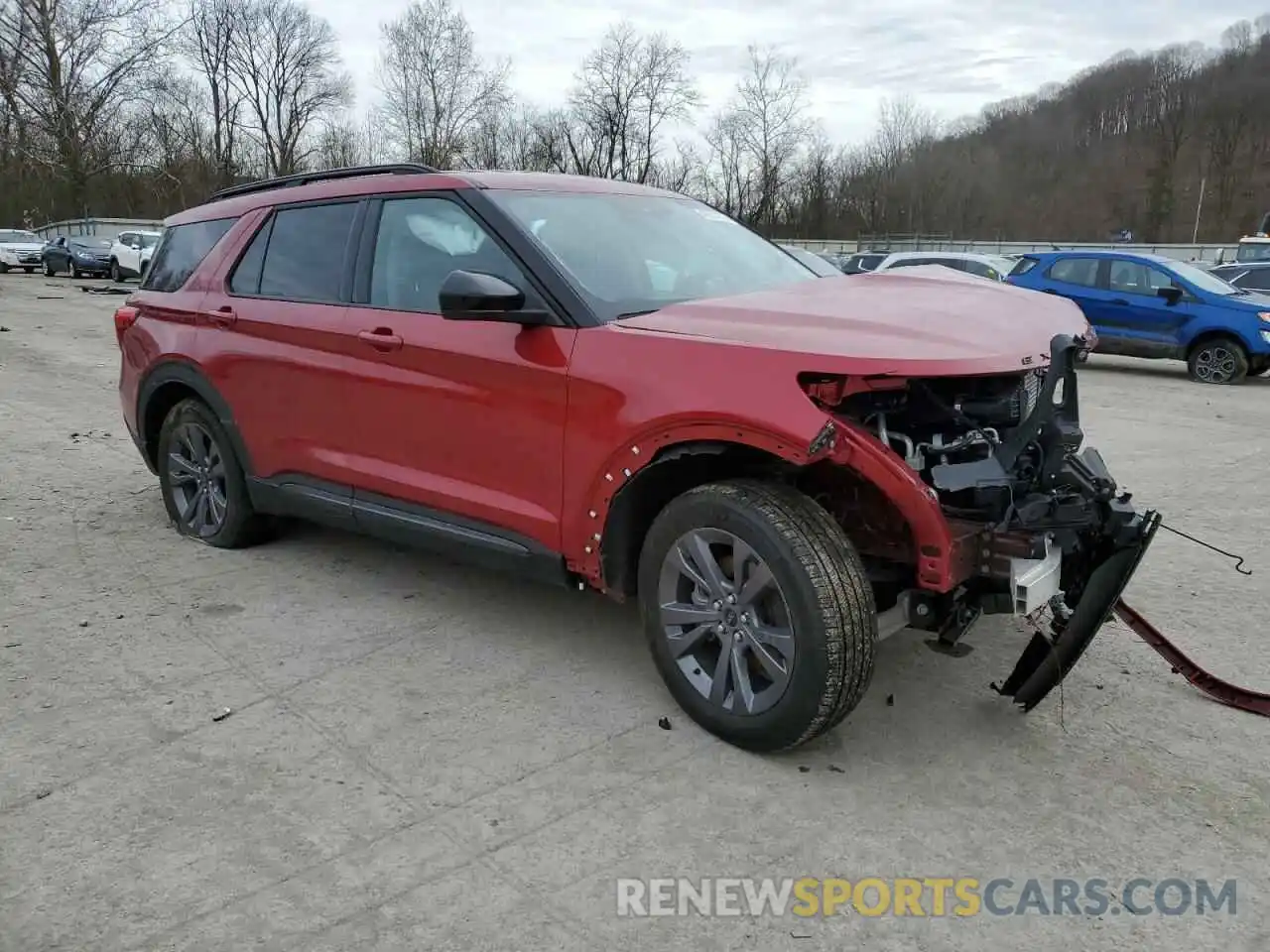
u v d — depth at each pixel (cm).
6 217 4669
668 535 331
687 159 5409
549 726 345
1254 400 1159
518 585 479
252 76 5675
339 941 242
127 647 407
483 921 249
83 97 2981
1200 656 409
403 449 408
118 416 910
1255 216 6844
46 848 276
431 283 399
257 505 493
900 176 6362
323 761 322
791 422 288
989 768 321
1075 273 1447
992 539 300
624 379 329
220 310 485
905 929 249
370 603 456
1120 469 763
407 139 5475
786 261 455
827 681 297
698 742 334
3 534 550
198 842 279
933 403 317
